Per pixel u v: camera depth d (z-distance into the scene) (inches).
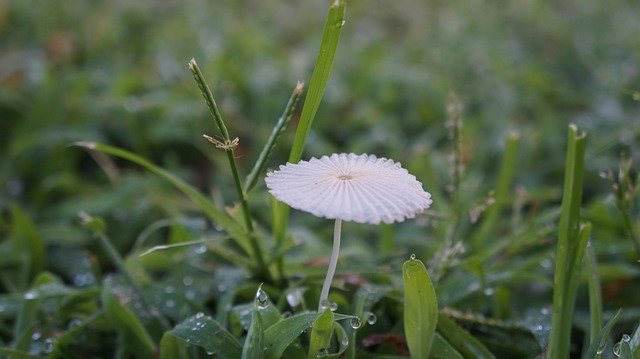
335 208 5.7
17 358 7.1
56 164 11.6
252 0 22.7
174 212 10.5
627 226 7.4
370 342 7.1
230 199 11.1
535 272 8.7
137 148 12.5
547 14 19.5
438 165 11.7
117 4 20.2
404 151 12.8
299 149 7.0
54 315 7.9
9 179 11.4
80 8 19.4
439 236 9.0
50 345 7.6
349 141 13.4
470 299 7.9
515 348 7.4
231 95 14.1
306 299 7.6
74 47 16.7
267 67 15.6
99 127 12.7
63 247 9.8
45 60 16.0
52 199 11.3
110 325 7.7
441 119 13.9
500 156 12.3
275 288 8.0
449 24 19.3
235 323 7.1
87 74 14.4
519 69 15.9
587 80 16.2
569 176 6.6
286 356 6.7
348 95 14.6
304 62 16.3
